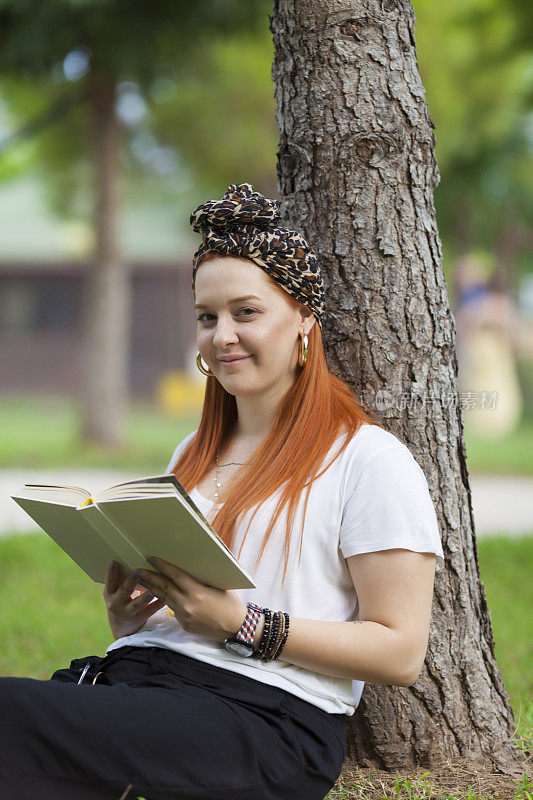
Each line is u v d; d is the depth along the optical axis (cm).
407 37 371
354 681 290
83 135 1850
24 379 3250
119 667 277
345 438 282
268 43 1545
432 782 348
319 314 293
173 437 2047
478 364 2500
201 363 311
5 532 995
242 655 263
